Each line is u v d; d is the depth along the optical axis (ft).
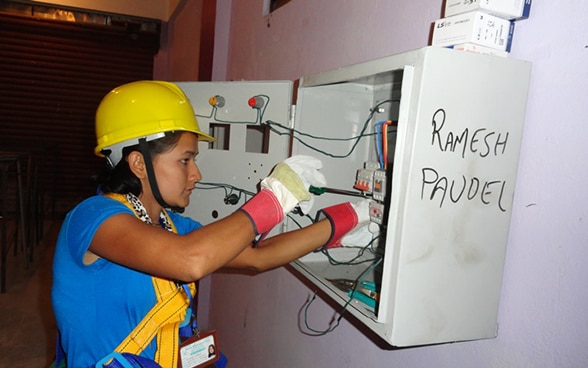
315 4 5.04
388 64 2.49
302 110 3.67
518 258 2.54
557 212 2.32
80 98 15.98
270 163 4.45
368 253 3.70
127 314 2.74
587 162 2.17
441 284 2.43
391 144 3.50
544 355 2.35
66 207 16.57
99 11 15.42
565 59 2.29
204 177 5.05
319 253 3.71
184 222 3.56
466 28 2.40
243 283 6.84
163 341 2.88
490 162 2.45
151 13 16.15
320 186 3.36
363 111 3.91
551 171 2.36
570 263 2.23
